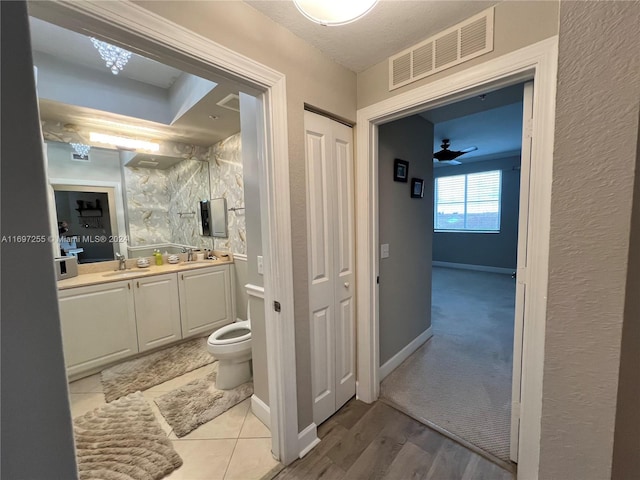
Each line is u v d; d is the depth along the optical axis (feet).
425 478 4.59
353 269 6.38
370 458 4.98
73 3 2.59
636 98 1.22
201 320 10.01
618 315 1.34
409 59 5.06
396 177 7.50
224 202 10.96
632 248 1.29
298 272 4.88
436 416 5.98
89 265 8.90
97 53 7.00
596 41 1.30
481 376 7.42
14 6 0.95
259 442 5.34
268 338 4.84
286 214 4.58
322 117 5.38
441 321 11.27
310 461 4.94
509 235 19.19
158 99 8.92
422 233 9.02
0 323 0.96
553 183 1.46
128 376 7.63
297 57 4.67
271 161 4.42
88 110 7.73
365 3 3.22
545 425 1.60
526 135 4.37
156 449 5.16
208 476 4.67
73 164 8.57
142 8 3.01
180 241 11.10
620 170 1.28
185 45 3.35
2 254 0.95
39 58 6.88
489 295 14.66
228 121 8.80
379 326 7.22
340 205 5.94
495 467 4.77
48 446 1.08
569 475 1.54
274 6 3.99
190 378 7.54
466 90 4.53
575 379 1.48
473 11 4.24
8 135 0.94
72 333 7.39
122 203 9.65
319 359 5.63
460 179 21.25
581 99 1.35
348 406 6.32
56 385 1.08
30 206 0.99
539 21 3.81
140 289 8.55
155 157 10.37
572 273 1.44
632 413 1.41
